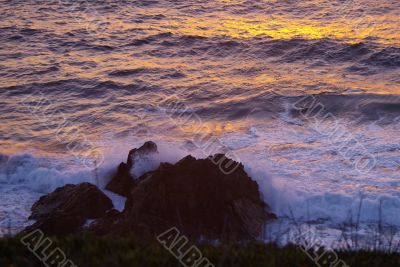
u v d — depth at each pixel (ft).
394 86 96.73
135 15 147.23
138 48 121.70
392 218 51.80
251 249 32.53
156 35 129.08
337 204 53.72
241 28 135.54
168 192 47.09
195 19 144.36
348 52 115.14
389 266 31.22
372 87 95.71
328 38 123.03
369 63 110.11
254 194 50.67
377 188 57.16
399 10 146.30
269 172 57.47
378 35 125.39
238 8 154.61
